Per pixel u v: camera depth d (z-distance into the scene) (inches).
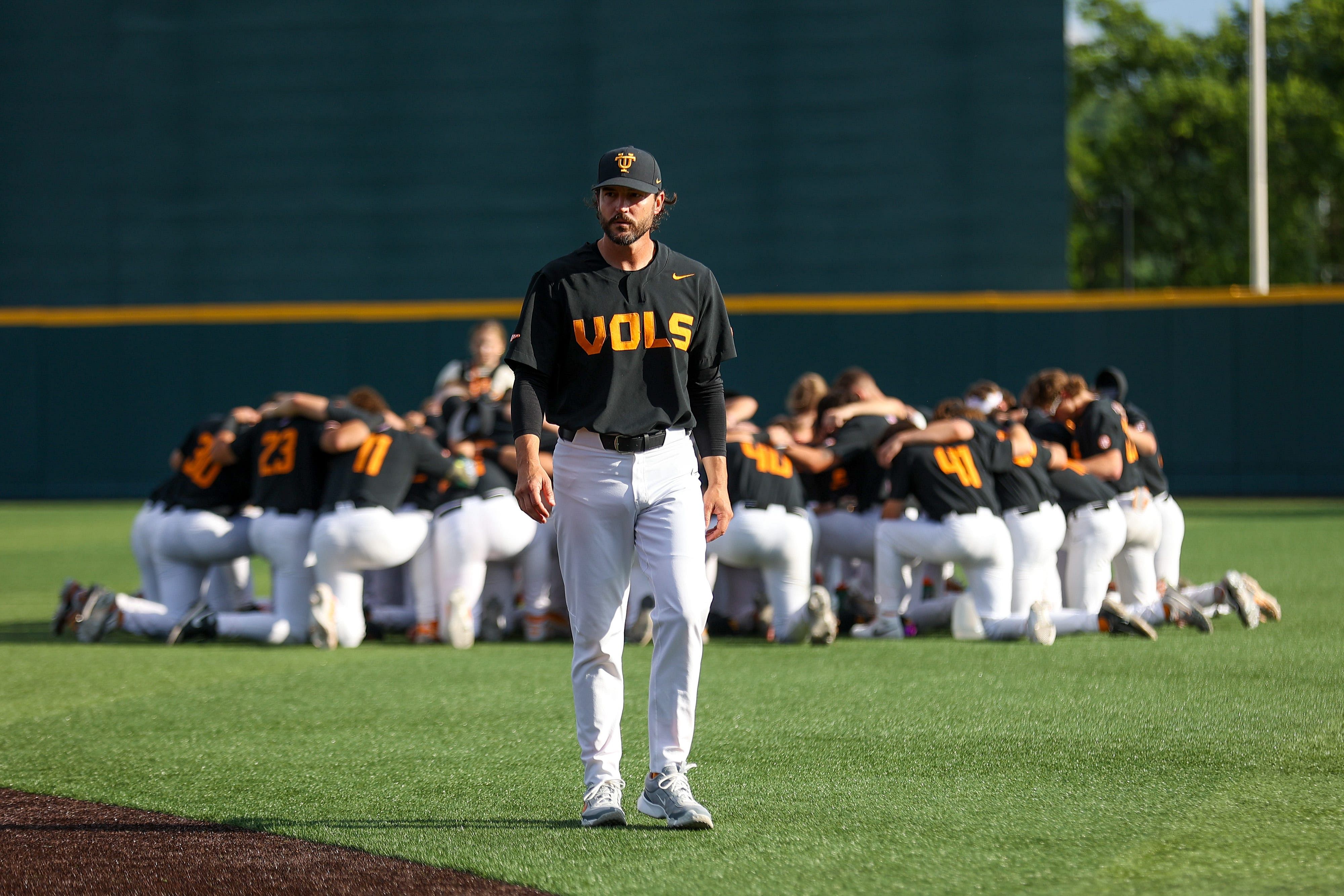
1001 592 980.6
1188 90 5241.1
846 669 863.1
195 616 1007.6
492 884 452.1
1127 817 513.3
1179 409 2479.1
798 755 625.6
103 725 716.0
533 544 1025.5
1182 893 426.6
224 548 1034.1
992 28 2534.5
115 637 1060.5
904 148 2566.4
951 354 2522.1
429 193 2684.5
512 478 1035.3
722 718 713.6
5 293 2751.0
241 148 2706.7
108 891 453.1
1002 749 629.3
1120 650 912.3
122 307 2728.8
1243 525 1915.6
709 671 864.3
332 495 992.2
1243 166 5260.8
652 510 508.7
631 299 499.2
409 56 2677.2
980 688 784.3
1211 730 661.3
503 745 660.7
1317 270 5610.2
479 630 1045.8
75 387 2669.8
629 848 486.9
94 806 557.9
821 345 2554.1
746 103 2600.9
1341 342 2415.1
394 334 2625.5
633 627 990.4
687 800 506.0
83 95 2719.0
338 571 988.6
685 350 507.2
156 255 2723.9
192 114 2709.2
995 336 2512.3
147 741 676.7
